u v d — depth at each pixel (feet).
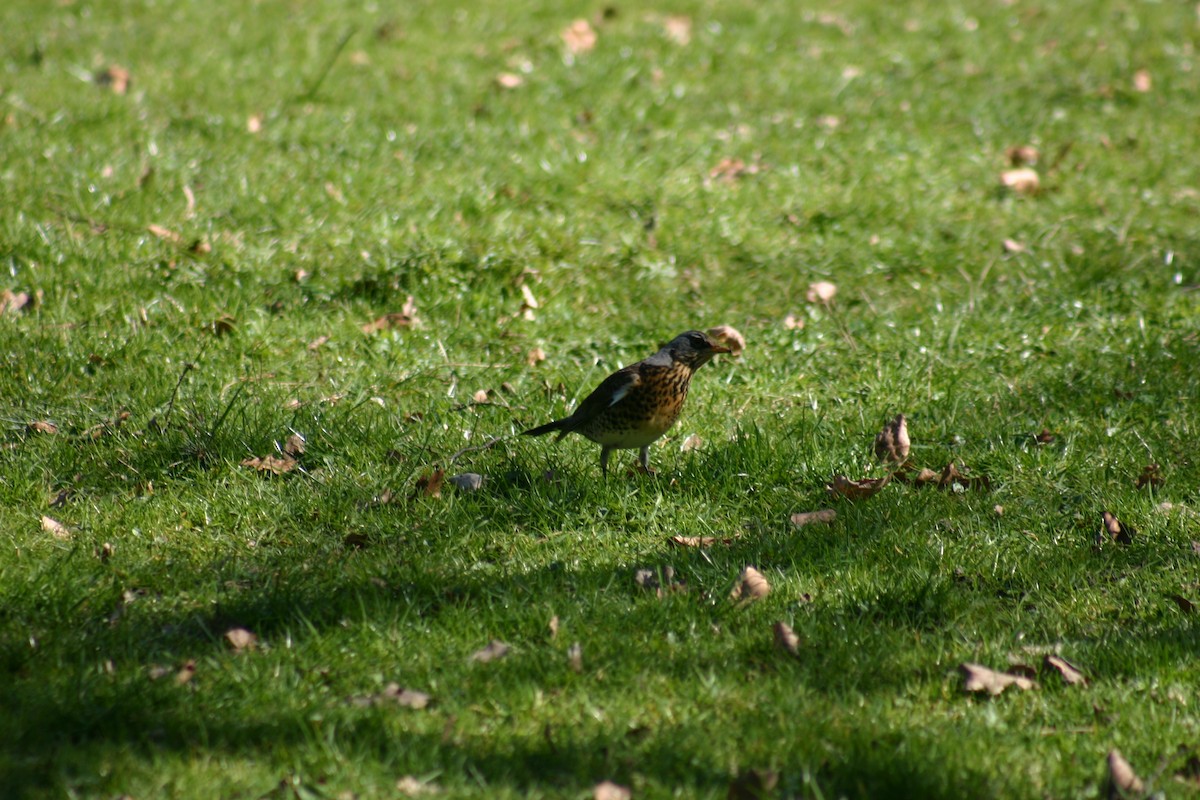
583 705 23.88
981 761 22.22
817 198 56.03
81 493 32.63
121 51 69.97
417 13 80.43
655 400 32.63
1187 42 79.10
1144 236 52.95
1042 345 43.29
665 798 21.02
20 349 40.11
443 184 54.60
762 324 45.34
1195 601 28.48
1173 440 36.42
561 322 45.03
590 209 53.72
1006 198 57.26
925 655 26.16
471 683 24.47
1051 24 82.23
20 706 22.89
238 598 27.76
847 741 22.76
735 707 23.99
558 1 84.28
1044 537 31.63
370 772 21.34
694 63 73.10
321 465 34.86
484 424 37.06
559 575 29.25
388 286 45.91
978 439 36.83
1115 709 24.43
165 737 22.44
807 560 29.94
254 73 67.92
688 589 28.37
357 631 26.37
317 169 55.47
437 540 30.78
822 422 37.45
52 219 48.75
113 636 25.81
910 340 43.52
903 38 78.79
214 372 39.75
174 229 48.93
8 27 73.41
